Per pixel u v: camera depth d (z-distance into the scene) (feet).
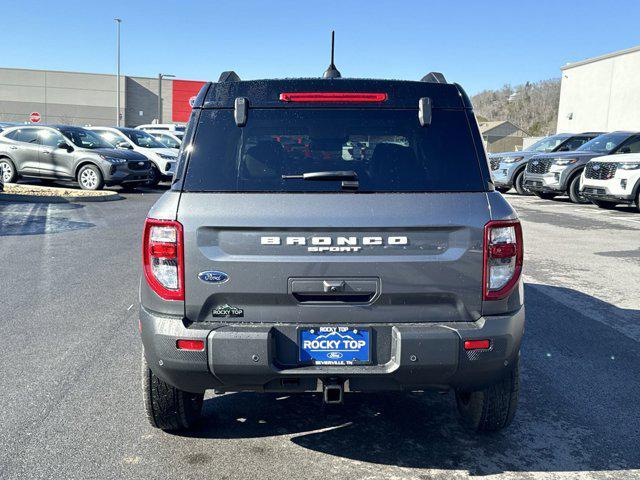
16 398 12.89
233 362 9.27
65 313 19.12
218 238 9.36
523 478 10.12
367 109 10.08
